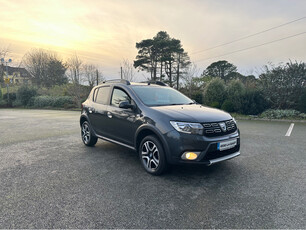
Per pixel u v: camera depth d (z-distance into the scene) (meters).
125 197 2.72
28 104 27.06
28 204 2.55
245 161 4.13
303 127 8.30
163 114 3.33
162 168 3.32
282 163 4.01
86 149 5.23
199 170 3.67
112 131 4.44
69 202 2.60
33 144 5.81
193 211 2.38
